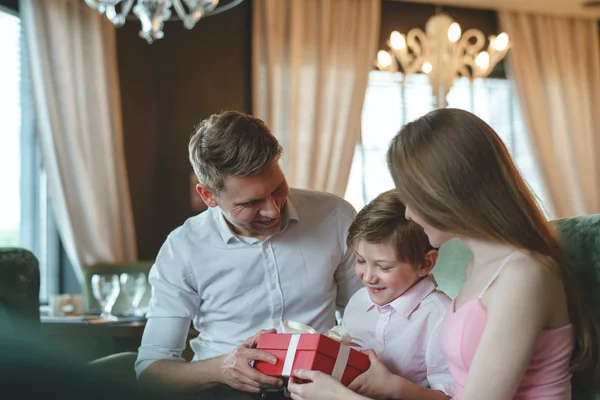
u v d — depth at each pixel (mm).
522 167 6609
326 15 5980
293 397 1514
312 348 1534
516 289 1295
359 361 1556
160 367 1835
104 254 4926
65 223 4773
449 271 2188
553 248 1369
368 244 1719
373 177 6277
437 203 1358
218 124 1780
